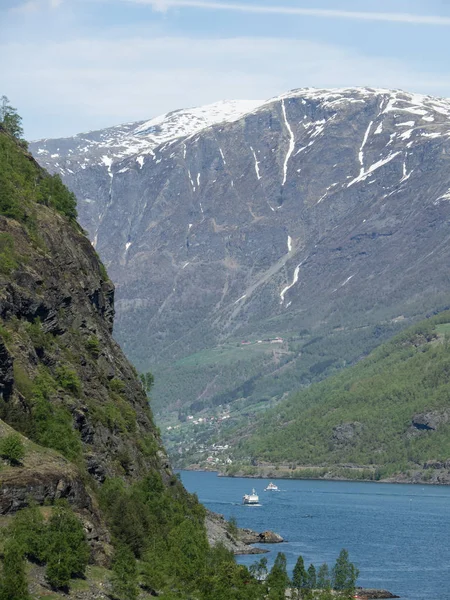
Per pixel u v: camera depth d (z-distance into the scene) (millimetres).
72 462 194000
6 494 165625
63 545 162250
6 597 148250
